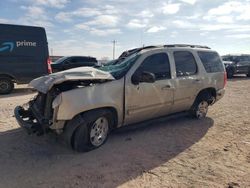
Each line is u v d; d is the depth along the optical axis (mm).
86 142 4973
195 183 3986
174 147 5406
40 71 12391
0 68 11594
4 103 9477
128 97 5484
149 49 6145
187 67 6848
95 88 5016
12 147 5219
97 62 20641
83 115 4938
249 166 4590
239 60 22953
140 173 4273
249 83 18047
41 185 3873
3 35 11453
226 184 3975
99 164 4562
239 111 8750
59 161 4648
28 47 12031
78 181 3996
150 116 6172
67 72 5004
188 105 7004
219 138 5996
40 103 5285
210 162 4727
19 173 4211
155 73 6012
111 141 5633
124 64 5836
